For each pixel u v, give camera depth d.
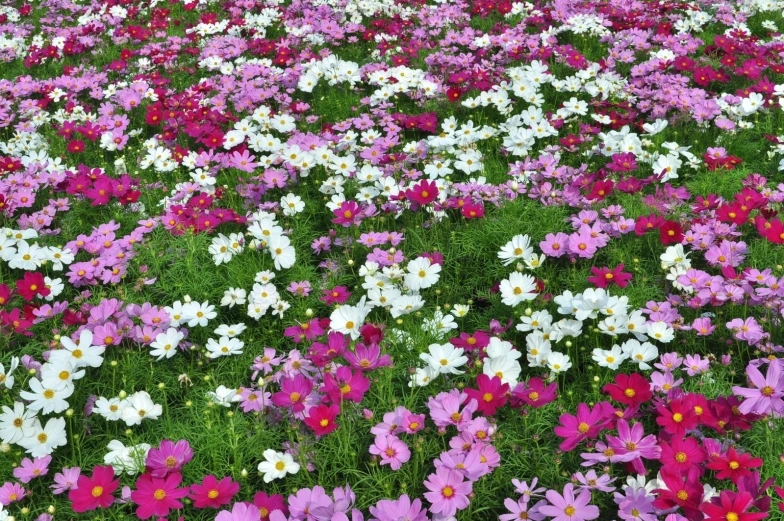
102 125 6.30
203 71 7.75
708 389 3.23
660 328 3.51
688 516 2.39
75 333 3.58
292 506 2.60
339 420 3.14
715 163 5.09
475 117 6.34
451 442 2.79
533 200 4.88
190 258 4.25
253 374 3.45
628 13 8.39
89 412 3.24
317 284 4.24
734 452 2.60
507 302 3.73
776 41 7.79
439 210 4.67
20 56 8.59
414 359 3.54
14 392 3.37
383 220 4.75
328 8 9.07
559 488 2.82
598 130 5.72
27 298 3.91
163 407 3.44
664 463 2.61
